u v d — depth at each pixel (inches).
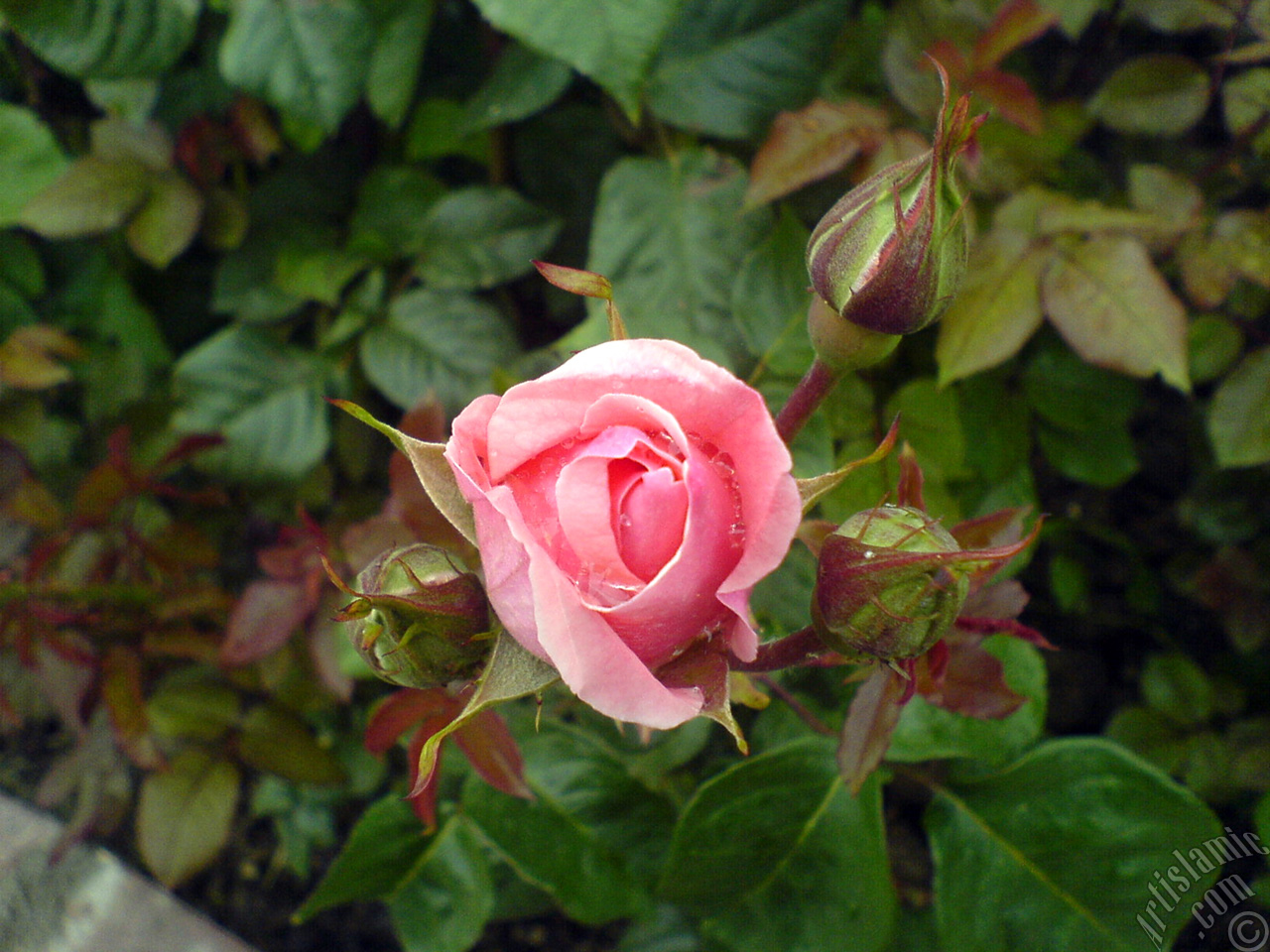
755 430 6.5
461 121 13.5
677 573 6.4
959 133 6.9
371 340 14.1
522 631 6.7
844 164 11.5
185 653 13.9
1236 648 15.0
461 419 6.8
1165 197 12.0
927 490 12.2
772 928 11.3
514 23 10.4
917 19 12.3
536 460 6.8
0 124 14.9
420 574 7.4
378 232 14.5
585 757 12.5
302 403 14.6
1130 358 11.1
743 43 12.5
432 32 15.2
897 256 7.2
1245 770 13.4
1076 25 12.6
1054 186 13.8
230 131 14.4
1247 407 11.9
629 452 6.5
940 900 11.3
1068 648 16.3
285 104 12.7
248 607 12.8
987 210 12.9
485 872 12.4
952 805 11.6
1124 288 11.2
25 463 13.6
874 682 8.8
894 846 15.1
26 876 15.5
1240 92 12.2
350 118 15.4
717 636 7.0
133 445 15.4
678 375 6.5
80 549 14.6
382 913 16.8
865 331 7.8
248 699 16.6
